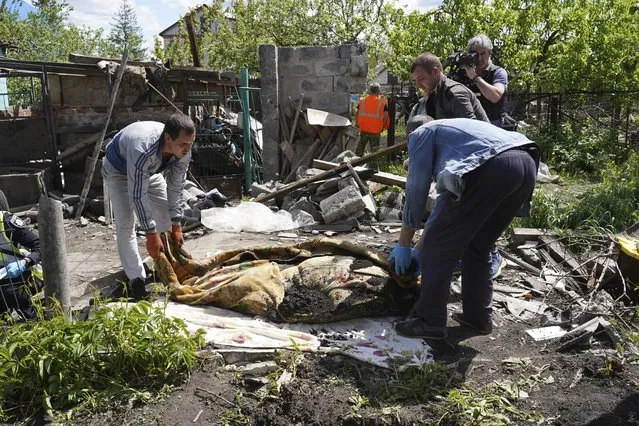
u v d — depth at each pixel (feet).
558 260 17.90
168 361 10.96
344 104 34.91
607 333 12.83
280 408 10.35
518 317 14.05
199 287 14.19
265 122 33.63
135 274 14.80
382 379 11.12
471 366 11.71
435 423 9.88
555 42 47.57
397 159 39.22
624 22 43.75
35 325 11.12
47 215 11.76
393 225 23.53
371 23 67.72
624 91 40.91
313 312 12.85
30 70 29.43
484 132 11.43
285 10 69.36
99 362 10.88
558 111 43.65
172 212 14.92
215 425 9.88
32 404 10.37
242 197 31.53
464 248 11.76
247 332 12.44
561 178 34.30
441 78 14.74
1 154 29.86
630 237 17.03
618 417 9.98
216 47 73.97
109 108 25.46
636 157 37.52
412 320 12.48
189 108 32.37
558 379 11.29
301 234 22.75
